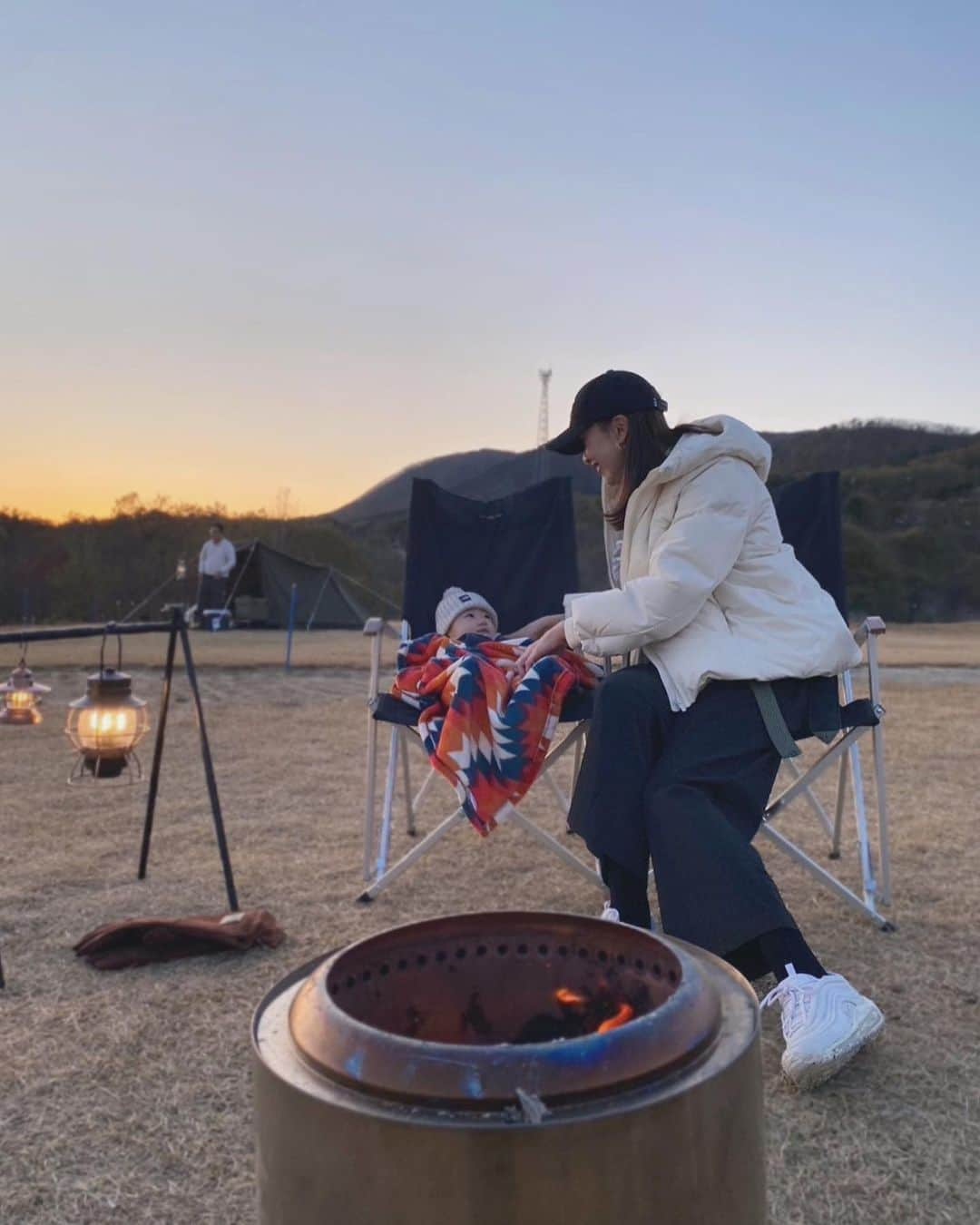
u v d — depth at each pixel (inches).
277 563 588.1
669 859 73.2
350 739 209.3
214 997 82.4
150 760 184.9
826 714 84.4
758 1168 36.5
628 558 88.4
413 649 117.6
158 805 149.3
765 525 87.4
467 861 121.3
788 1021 69.4
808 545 119.7
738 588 85.0
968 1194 57.4
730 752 78.5
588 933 43.9
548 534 133.6
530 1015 44.3
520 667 99.4
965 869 117.9
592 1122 31.0
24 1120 65.1
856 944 94.6
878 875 112.0
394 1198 31.3
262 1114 35.2
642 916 80.0
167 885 111.2
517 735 95.8
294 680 322.3
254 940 92.7
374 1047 33.1
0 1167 60.1
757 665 81.1
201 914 101.5
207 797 155.2
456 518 134.9
